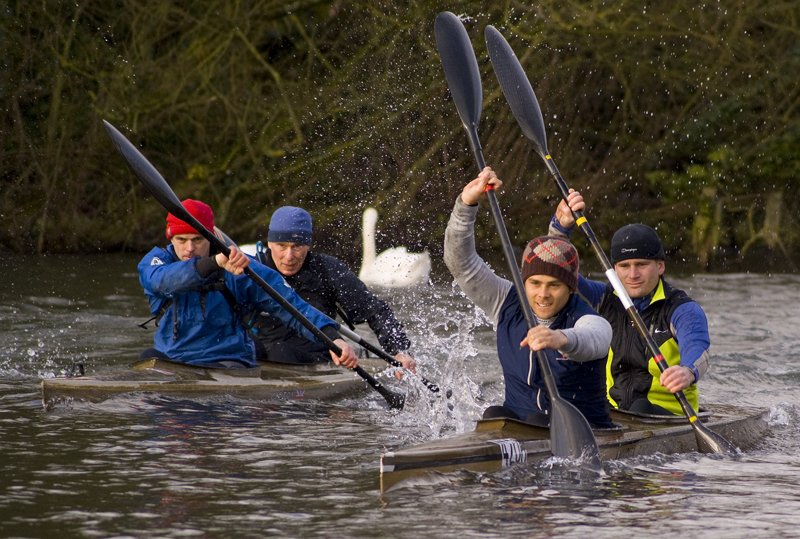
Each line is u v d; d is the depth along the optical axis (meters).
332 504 9.55
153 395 15.18
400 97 51.81
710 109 53.84
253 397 15.89
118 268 42.25
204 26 49.84
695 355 12.91
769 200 53.69
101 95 49.84
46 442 12.24
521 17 50.59
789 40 51.91
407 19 50.97
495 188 11.71
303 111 52.06
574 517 9.17
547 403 11.49
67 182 50.19
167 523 8.91
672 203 54.25
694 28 50.75
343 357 15.42
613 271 13.37
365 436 13.31
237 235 52.91
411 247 51.75
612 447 11.50
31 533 8.59
